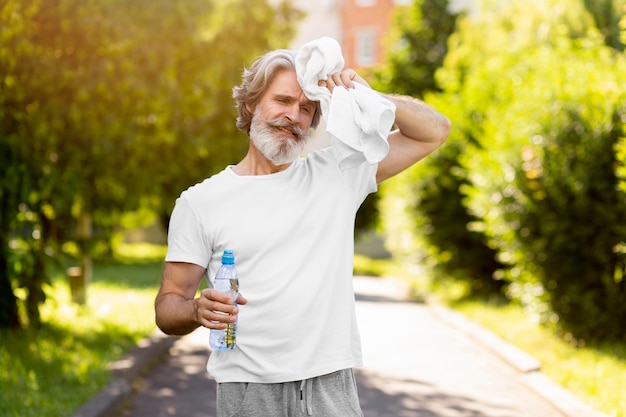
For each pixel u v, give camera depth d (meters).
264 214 3.49
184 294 3.60
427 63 44.81
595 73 11.05
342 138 3.44
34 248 11.43
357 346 3.59
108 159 12.39
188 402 8.62
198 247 3.54
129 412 8.14
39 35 10.27
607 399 8.01
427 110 3.79
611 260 10.80
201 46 13.55
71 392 8.16
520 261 11.79
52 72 10.01
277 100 3.51
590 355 10.38
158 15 11.94
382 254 46.44
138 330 12.98
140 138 12.20
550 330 12.09
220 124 15.00
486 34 23.98
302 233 3.49
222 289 3.41
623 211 10.59
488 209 12.61
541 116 11.07
